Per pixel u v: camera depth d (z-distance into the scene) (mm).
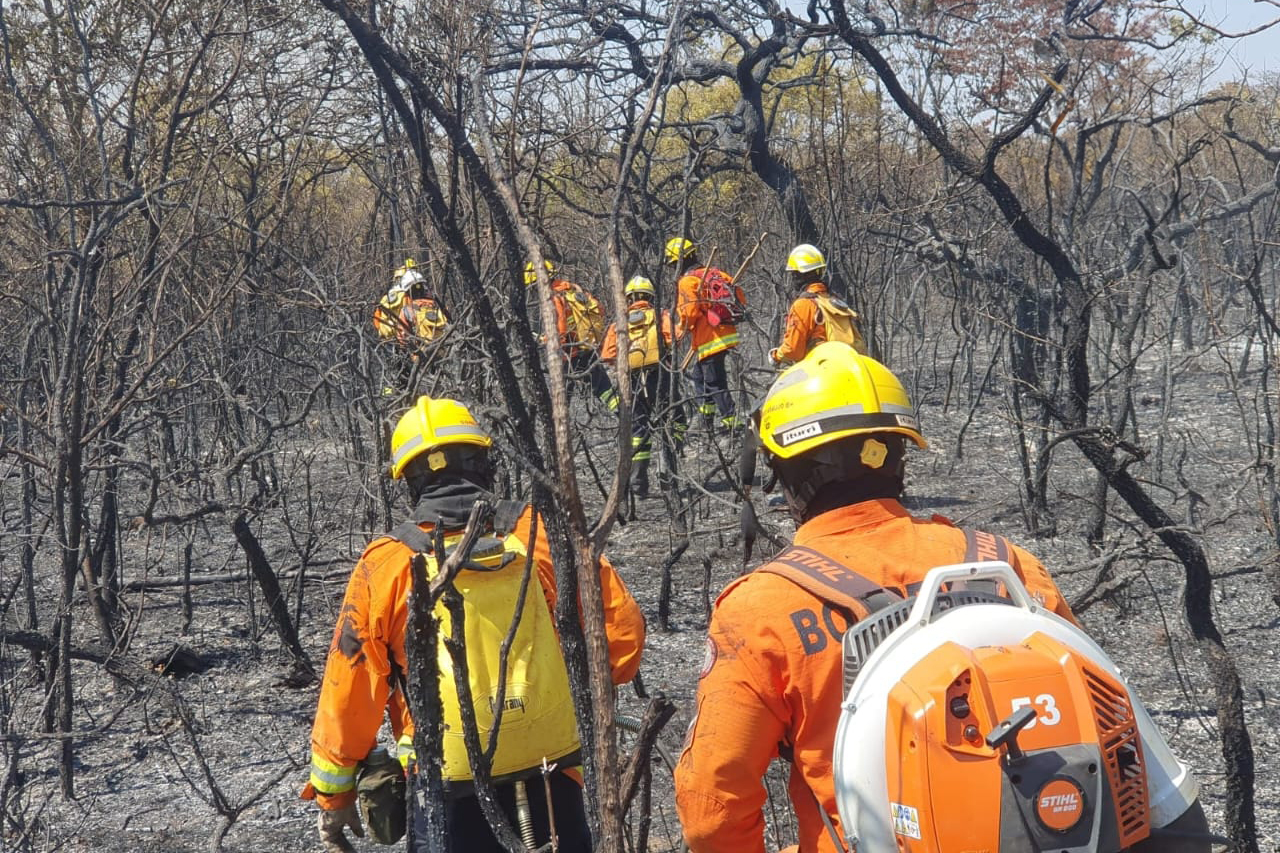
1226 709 3320
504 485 4207
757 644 1666
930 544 1739
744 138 10766
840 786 1599
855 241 9414
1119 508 8109
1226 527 7309
